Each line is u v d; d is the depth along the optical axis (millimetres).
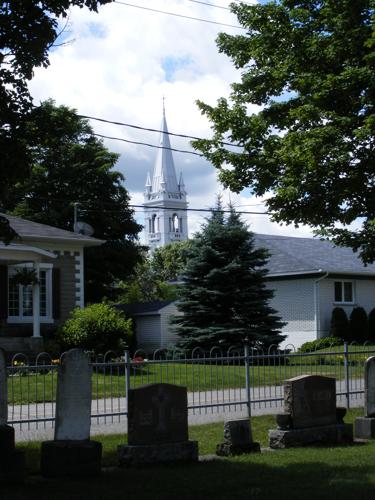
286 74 17219
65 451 9555
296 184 16766
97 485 8977
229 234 30875
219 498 8203
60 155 42938
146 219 174625
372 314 36719
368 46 15203
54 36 9406
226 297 30312
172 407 10617
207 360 14414
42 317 28500
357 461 10484
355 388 17641
